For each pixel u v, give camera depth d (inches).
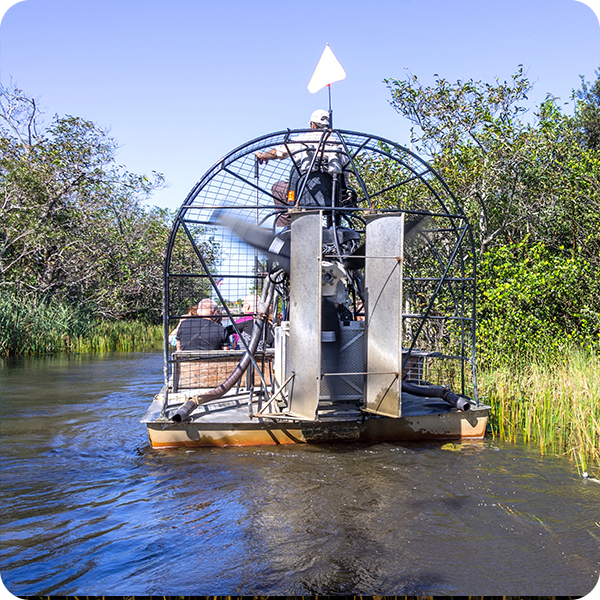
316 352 193.3
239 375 227.1
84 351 627.5
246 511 145.1
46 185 730.2
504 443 216.5
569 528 135.6
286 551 122.5
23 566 115.0
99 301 788.6
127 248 834.8
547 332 355.6
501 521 139.6
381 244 203.9
